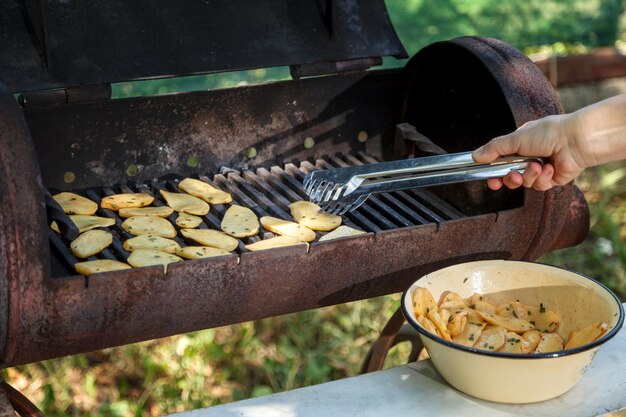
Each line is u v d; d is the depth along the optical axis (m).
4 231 1.16
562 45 3.37
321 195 1.40
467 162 1.38
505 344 1.29
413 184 1.40
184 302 1.32
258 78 2.99
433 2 3.01
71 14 1.62
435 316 1.31
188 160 1.83
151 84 2.87
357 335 2.72
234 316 1.40
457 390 1.32
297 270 1.38
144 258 1.38
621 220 3.28
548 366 1.19
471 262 1.43
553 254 3.07
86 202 1.62
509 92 1.56
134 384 2.52
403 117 1.99
